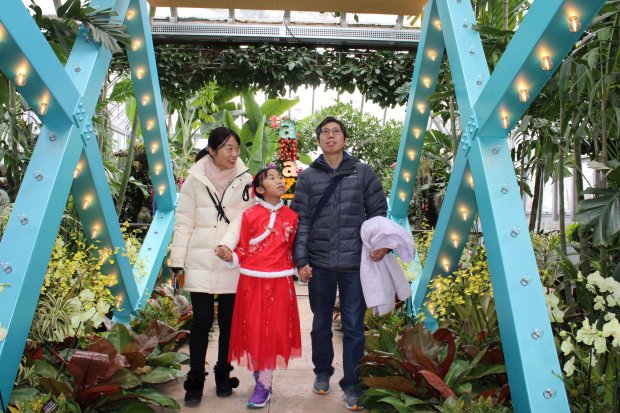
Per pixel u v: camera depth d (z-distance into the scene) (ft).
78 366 8.33
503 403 8.19
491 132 8.48
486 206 8.18
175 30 19.77
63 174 8.84
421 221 28.02
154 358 10.50
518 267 7.55
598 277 7.72
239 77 20.20
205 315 10.16
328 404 10.16
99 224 11.23
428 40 12.73
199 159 10.73
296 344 10.36
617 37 9.43
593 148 13.03
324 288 10.40
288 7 17.98
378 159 41.63
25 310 7.93
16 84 8.01
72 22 9.93
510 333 7.30
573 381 8.33
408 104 14.94
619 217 8.05
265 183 10.13
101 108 17.40
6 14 7.07
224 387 10.50
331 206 10.31
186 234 10.40
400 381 8.84
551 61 6.93
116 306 11.69
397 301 15.62
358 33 19.85
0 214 10.92
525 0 13.09
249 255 10.03
